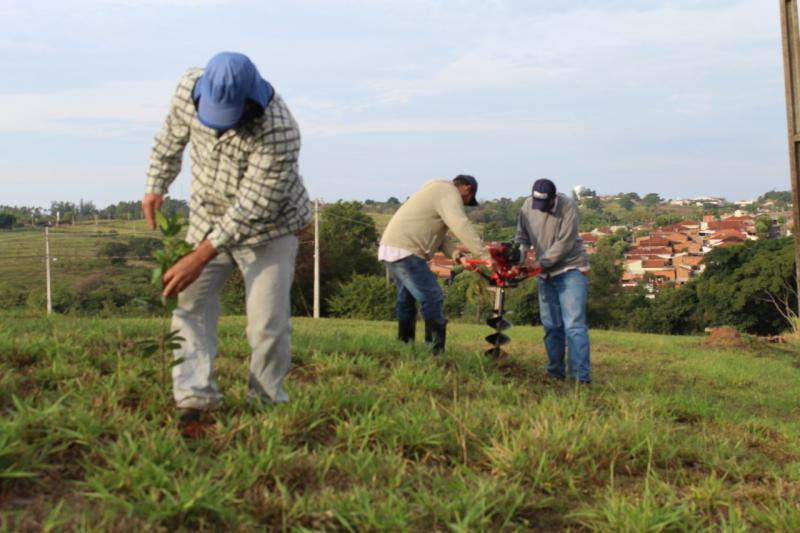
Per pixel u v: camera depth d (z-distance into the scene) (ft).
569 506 12.00
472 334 45.70
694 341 46.32
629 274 329.11
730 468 15.15
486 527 10.68
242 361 19.62
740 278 160.97
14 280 169.68
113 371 15.90
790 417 24.29
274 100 12.22
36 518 9.18
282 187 12.21
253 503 10.13
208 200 12.84
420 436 13.38
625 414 17.02
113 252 194.70
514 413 16.30
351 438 12.84
